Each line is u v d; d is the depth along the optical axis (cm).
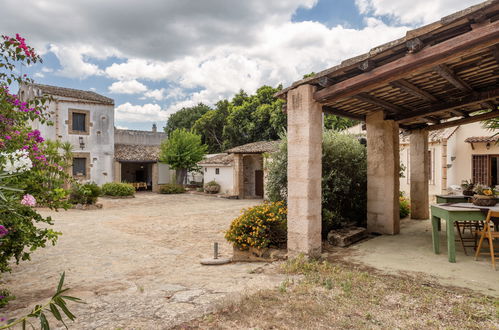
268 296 339
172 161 2377
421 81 496
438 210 504
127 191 2034
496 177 1267
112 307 324
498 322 273
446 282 386
